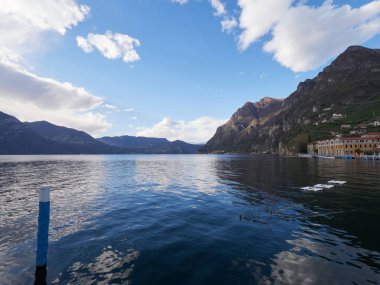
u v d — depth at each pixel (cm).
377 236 1170
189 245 1080
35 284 776
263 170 5500
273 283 762
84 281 789
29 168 7075
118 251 1020
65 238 1175
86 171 5897
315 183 3070
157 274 828
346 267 864
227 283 768
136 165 8981
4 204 2036
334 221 1419
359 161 9406
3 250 1055
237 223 1404
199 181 3584
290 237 1168
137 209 1781
